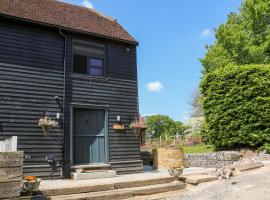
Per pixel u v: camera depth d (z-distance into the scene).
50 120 11.95
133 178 11.51
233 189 9.42
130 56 14.86
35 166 11.66
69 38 13.29
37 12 13.41
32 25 12.45
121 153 13.80
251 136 15.73
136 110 14.55
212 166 15.77
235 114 16.41
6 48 11.73
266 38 22.67
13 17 11.81
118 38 14.29
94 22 15.19
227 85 16.94
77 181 11.15
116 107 13.99
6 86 11.49
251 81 16.12
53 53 12.81
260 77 15.97
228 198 8.67
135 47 15.09
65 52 13.06
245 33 24.36
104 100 13.72
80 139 13.06
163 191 10.52
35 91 12.10
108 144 13.52
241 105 16.22
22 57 12.03
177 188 10.81
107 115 13.69
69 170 12.40
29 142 11.67
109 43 14.30
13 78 11.69
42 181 11.25
